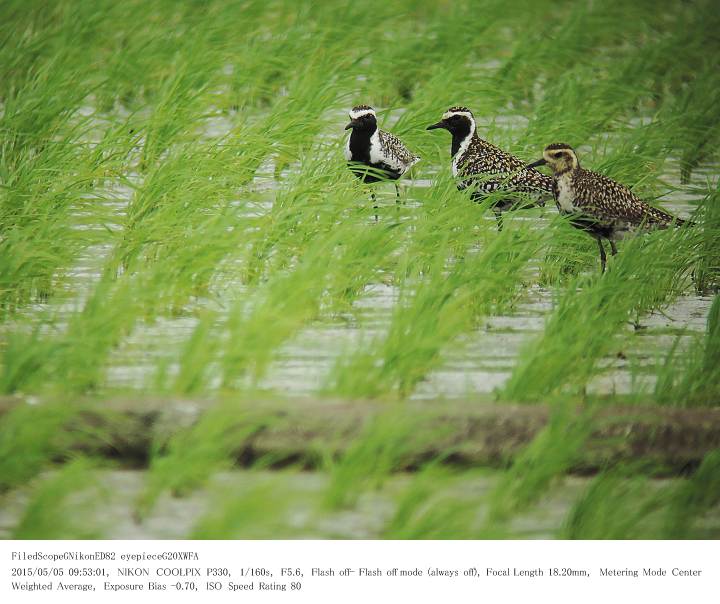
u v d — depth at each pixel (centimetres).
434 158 1948
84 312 1120
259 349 1048
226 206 1458
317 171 1683
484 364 1153
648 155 1859
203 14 2714
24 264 1288
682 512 873
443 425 945
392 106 2012
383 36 2817
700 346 1123
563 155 1446
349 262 1294
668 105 2466
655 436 952
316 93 2002
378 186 1750
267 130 1802
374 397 1022
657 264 1334
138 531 851
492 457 943
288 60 2400
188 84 1994
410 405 963
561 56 2677
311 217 1447
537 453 901
